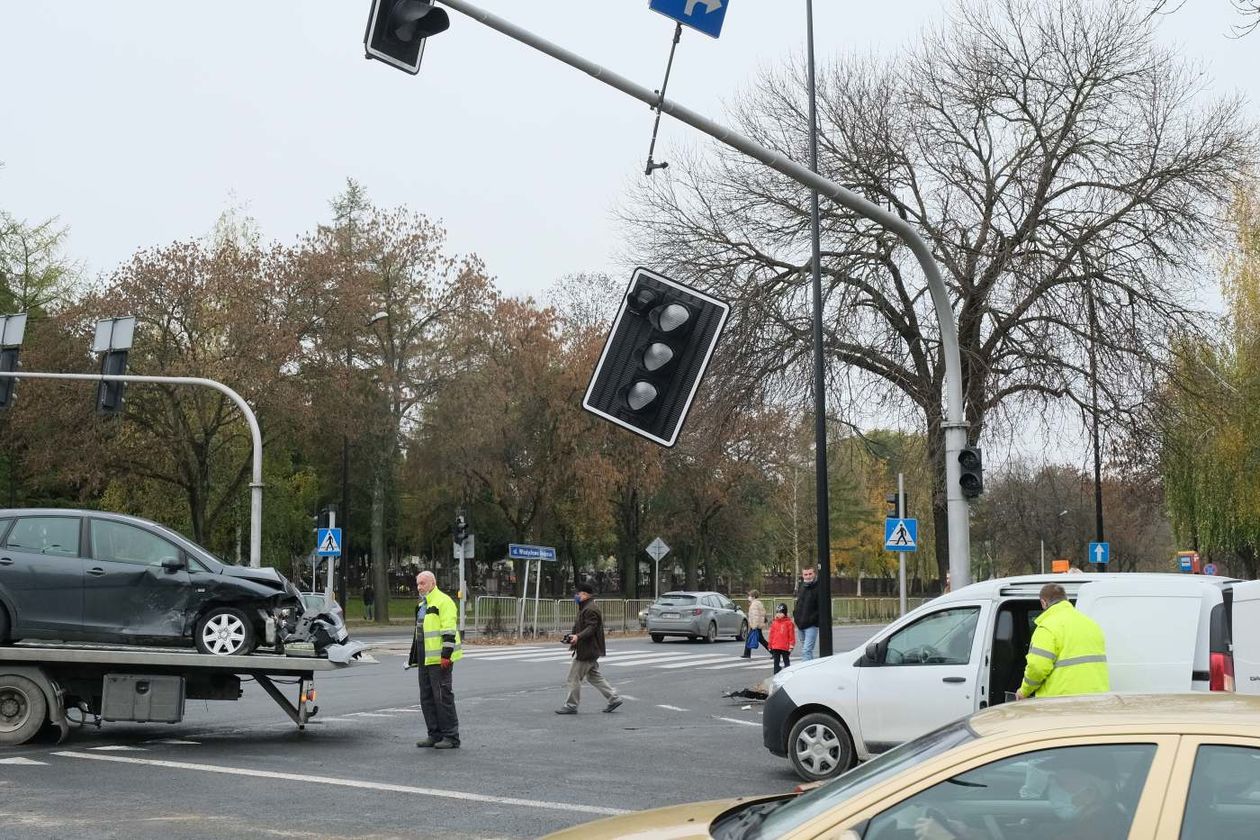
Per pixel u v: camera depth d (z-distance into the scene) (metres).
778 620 27.86
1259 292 38.09
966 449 16.58
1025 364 29.72
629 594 71.50
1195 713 4.50
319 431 53.16
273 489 59.09
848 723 13.53
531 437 62.16
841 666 13.75
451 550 76.25
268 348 48.34
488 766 14.62
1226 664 11.20
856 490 84.44
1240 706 4.62
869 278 31.08
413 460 60.78
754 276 31.88
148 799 12.06
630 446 62.06
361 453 63.06
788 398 30.73
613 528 74.88
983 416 30.08
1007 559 96.50
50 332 48.16
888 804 4.55
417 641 16.47
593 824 5.71
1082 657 11.52
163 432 49.12
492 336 60.16
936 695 13.21
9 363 26.92
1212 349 33.22
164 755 15.13
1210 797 4.26
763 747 16.81
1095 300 29.48
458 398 57.38
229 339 48.75
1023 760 4.47
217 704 21.67
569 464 61.44
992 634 13.18
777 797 5.89
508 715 20.88
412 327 58.97
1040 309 29.95
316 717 19.72
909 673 13.37
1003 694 13.18
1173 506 42.19
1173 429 29.77
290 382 49.53
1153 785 4.31
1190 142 30.30
